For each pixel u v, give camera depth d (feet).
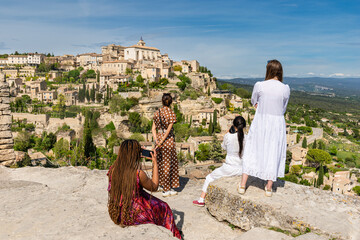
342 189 226.79
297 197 18.07
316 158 280.72
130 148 13.64
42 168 31.24
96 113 334.44
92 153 171.22
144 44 572.92
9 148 37.70
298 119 591.78
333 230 14.70
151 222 14.25
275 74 17.20
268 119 16.81
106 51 601.21
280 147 17.03
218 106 397.19
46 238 12.84
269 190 17.95
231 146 20.90
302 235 14.35
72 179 27.71
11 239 12.91
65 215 15.67
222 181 20.76
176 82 444.55
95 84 474.49
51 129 313.73
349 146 435.12
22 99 411.95
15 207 17.02
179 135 305.73
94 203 18.11
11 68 572.92
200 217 20.62
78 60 638.53
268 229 15.80
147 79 429.79
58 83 513.86
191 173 46.85
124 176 13.39
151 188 14.44
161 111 23.00
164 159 23.95
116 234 12.98
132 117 324.80
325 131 556.51
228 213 19.12
